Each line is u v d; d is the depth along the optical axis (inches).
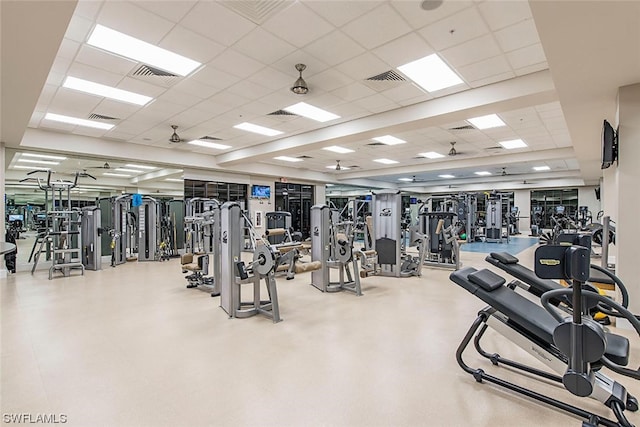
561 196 731.4
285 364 109.3
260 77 178.4
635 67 125.8
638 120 140.5
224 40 140.3
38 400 88.7
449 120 224.2
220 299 188.2
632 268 140.3
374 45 145.6
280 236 360.2
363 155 419.8
